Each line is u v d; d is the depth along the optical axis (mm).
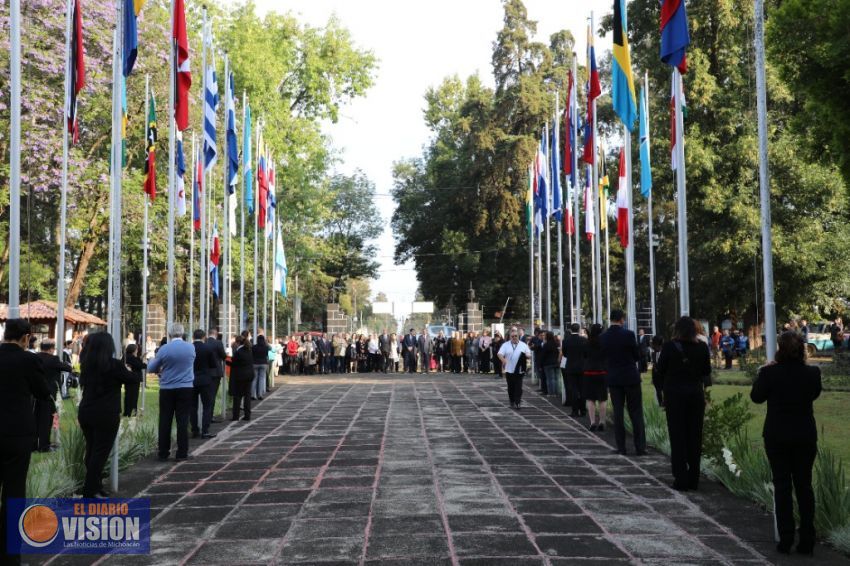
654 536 7172
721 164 34500
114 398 8922
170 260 14484
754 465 8891
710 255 34406
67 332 34562
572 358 17328
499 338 33406
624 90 14906
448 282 60500
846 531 6816
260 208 26016
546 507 8312
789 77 18734
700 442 9250
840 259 32562
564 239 51094
